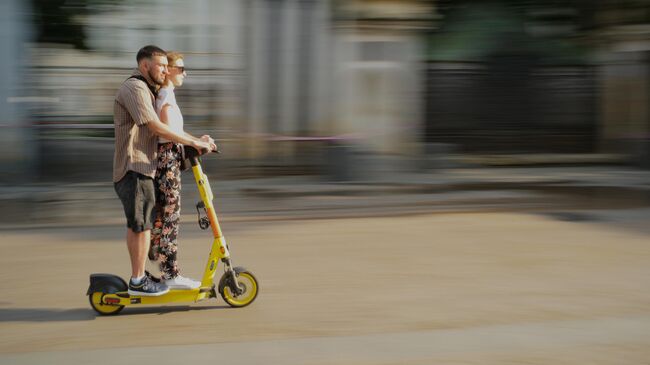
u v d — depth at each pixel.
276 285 7.07
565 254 8.34
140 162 6.11
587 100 17.12
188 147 6.27
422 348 5.41
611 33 16.66
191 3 15.08
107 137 14.73
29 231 9.54
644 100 16.72
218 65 15.17
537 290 6.93
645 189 13.10
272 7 15.05
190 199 12.02
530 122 17.08
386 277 7.37
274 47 15.14
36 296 6.78
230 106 15.21
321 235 9.27
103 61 15.02
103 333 5.77
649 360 5.21
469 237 9.19
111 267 7.80
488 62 16.80
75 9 14.77
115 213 10.89
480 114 16.91
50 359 5.21
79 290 6.96
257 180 13.98
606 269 7.70
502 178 14.38
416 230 9.60
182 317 6.15
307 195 12.36
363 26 15.24
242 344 5.50
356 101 15.36
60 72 14.87
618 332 5.77
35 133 14.41
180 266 7.80
